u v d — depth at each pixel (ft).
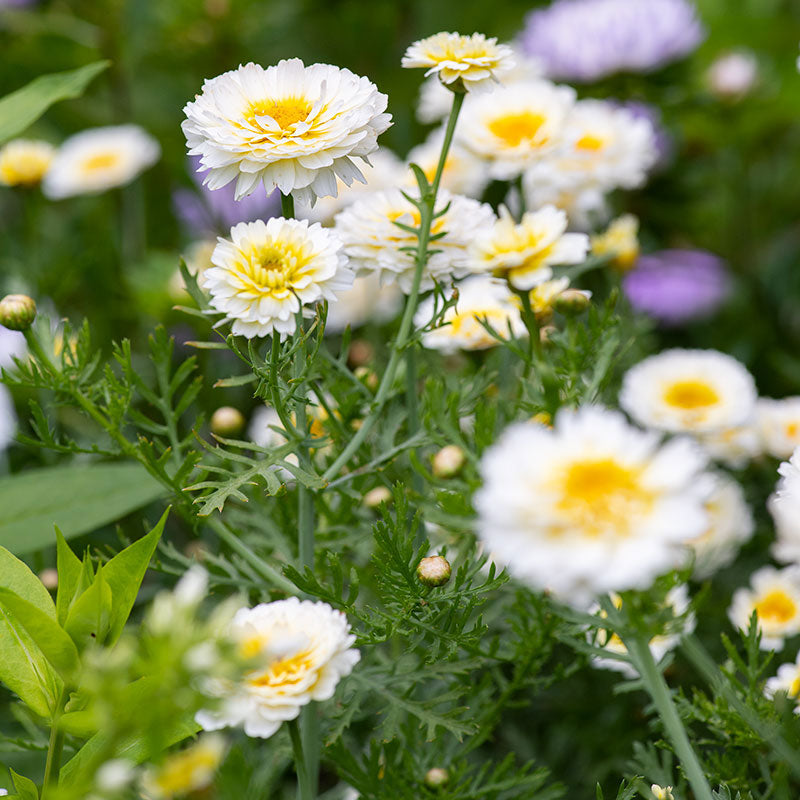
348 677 2.43
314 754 2.41
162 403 2.53
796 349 3.58
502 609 2.60
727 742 2.44
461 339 2.65
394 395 2.60
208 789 2.31
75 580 2.25
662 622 2.21
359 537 2.57
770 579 2.66
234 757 2.34
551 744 2.73
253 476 2.43
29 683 2.28
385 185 3.09
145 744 2.27
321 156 2.36
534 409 2.46
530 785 2.54
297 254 2.37
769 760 2.44
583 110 3.02
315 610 2.30
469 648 2.44
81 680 2.18
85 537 2.95
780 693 2.39
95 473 2.73
